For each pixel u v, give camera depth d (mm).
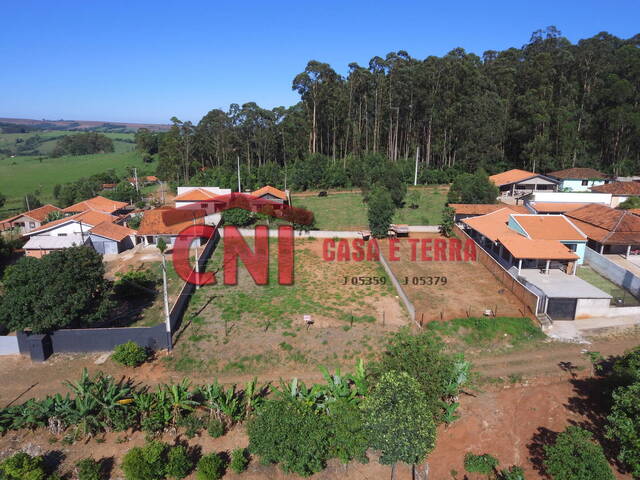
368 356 24047
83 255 25500
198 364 23578
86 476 15734
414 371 17203
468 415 19609
